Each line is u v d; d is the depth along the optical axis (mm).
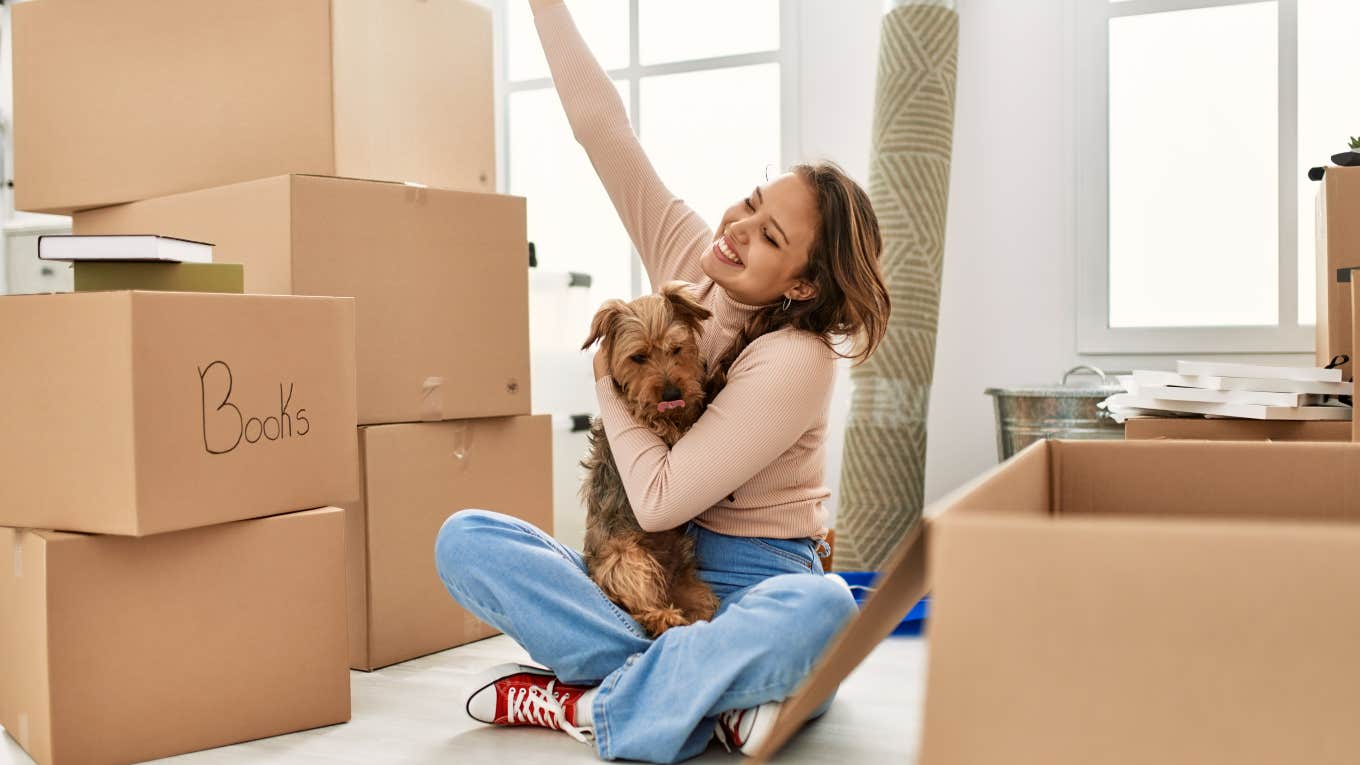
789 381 1583
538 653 1639
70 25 2400
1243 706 502
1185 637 513
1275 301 3191
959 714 547
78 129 2404
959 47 3439
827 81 3658
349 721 1782
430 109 2371
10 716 1649
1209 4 3197
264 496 1700
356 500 1947
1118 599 524
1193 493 1013
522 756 1593
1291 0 3119
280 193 2045
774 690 1510
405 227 2193
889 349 3137
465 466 2311
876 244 1693
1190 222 3266
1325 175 2258
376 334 2148
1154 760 513
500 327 2367
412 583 2193
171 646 1611
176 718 1615
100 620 1550
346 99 2158
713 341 1792
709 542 1745
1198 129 3244
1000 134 3410
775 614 1501
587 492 1822
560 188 4223
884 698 1849
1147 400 2307
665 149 3996
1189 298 3277
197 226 2191
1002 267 3420
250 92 2213
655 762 1554
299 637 1734
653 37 4004
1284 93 3141
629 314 1669
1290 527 504
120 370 1523
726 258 1676
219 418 1633
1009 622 541
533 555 1638
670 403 1611
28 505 1628
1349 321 2229
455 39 2434
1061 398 2826
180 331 1579
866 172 3615
